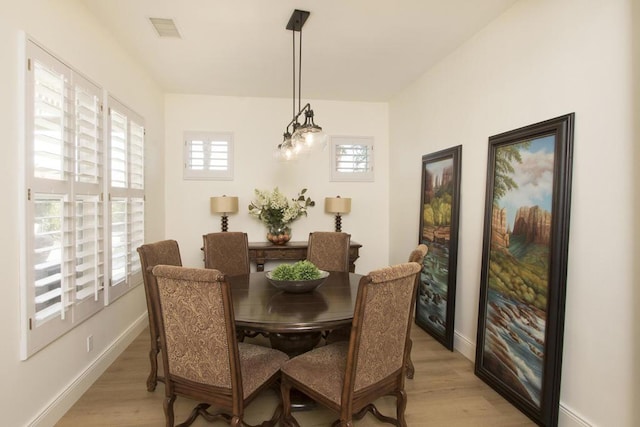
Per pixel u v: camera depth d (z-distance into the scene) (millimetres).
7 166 1685
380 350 1665
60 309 2033
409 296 1739
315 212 4602
